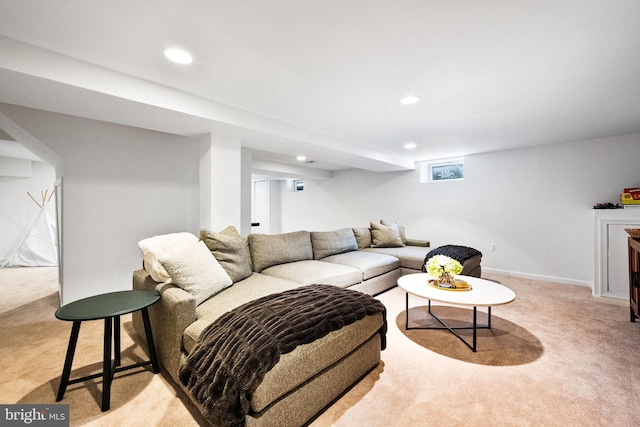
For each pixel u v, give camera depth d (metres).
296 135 3.11
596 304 3.09
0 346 2.12
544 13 1.31
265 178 7.86
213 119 2.41
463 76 1.95
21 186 5.55
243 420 1.14
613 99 2.33
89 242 2.88
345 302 1.72
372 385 1.67
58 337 2.28
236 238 2.52
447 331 2.41
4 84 1.71
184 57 1.72
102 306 1.54
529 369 1.83
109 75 1.87
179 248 2.07
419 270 3.70
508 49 1.62
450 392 1.61
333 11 1.31
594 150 3.68
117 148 3.03
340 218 6.76
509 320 2.64
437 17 1.35
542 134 3.45
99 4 1.26
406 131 3.33
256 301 1.69
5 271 4.87
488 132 3.36
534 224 4.14
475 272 3.76
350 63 1.79
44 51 1.64
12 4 1.25
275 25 1.42
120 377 1.71
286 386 1.26
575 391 1.61
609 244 3.18
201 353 1.37
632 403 1.51
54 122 2.67
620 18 1.34
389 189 5.81
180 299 1.62
